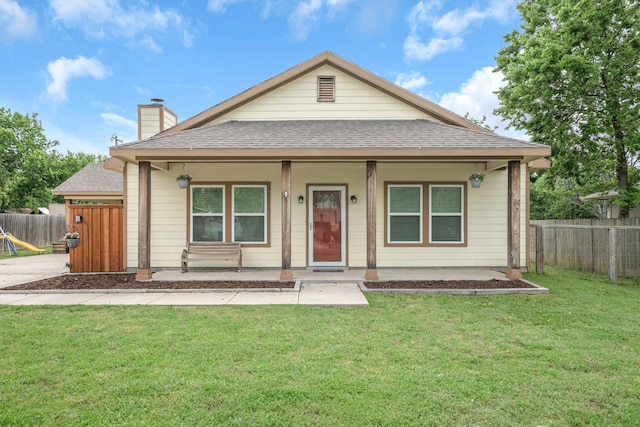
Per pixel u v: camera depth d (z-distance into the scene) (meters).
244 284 7.36
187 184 8.79
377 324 4.94
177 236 9.29
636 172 13.98
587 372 3.47
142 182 7.69
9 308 5.77
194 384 3.15
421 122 9.24
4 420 2.63
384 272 8.79
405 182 9.32
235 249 8.84
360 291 6.93
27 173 27.72
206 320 5.08
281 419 2.64
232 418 2.66
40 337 4.38
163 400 2.90
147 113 10.03
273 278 7.99
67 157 31.88
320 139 7.66
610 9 11.90
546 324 4.99
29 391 3.06
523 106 13.95
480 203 9.34
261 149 7.16
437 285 7.23
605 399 2.96
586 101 12.95
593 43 12.56
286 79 9.44
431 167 9.36
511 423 2.63
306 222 9.33
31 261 12.36
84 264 9.19
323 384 3.15
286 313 5.44
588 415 2.73
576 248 10.35
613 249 8.37
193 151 7.16
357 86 9.59
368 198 7.64
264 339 4.30
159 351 3.91
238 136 7.97
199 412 2.73
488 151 7.11
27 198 27.78
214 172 9.31
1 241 15.82
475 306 5.91
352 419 2.65
